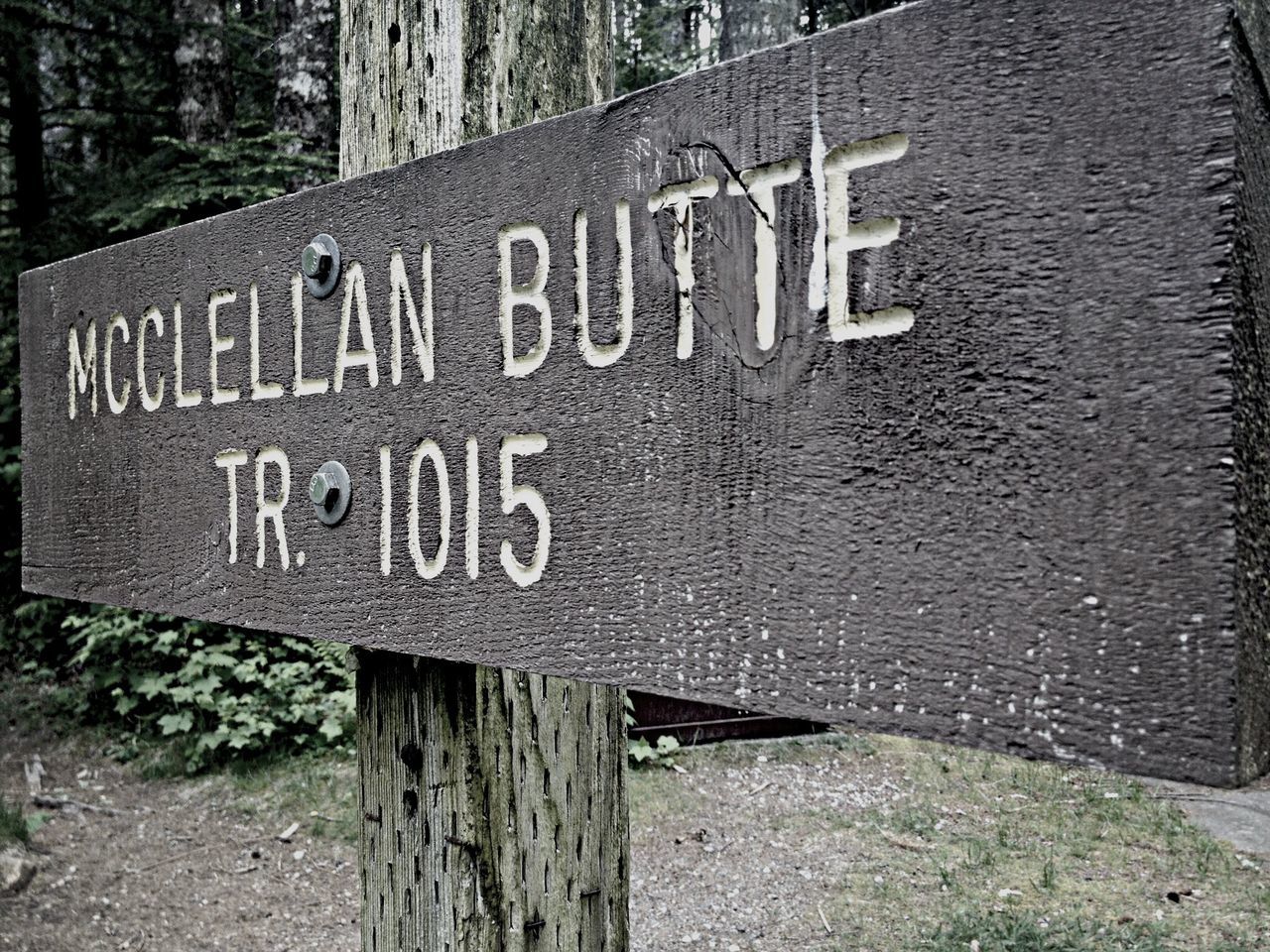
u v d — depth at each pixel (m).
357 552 1.23
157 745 6.18
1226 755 0.61
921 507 0.75
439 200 1.14
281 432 1.34
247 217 1.41
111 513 1.66
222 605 1.44
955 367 0.74
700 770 6.08
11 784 5.62
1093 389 0.68
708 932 4.10
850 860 4.78
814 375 0.82
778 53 0.84
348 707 6.02
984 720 0.72
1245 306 0.64
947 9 0.75
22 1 7.85
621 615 0.95
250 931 4.15
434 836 1.42
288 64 8.38
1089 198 0.68
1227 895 4.28
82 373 1.73
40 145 8.98
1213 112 0.64
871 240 0.78
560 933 1.52
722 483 0.88
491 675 1.42
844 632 0.79
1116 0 0.68
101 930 4.12
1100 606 0.67
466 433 1.11
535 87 1.55
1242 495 0.63
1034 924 4.00
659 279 0.93
